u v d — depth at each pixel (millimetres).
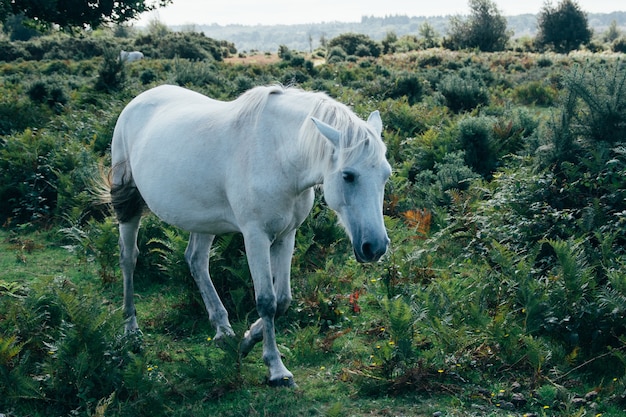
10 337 4059
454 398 3648
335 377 4043
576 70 6453
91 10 16188
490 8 57719
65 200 7652
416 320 4176
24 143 8930
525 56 41500
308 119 3533
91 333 3787
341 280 5609
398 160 9875
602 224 5301
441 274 5504
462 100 14602
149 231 6191
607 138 6141
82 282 5969
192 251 4770
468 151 8922
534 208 5629
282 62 31828
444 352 4074
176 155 4184
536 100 17250
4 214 8023
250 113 3855
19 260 6500
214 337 4586
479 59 34906
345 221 3355
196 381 3984
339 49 44219
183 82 18922
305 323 4945
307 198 3945
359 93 17703
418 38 69375
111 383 3713
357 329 4805
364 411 3621
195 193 4105
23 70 27641
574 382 3830
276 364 3973
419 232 6711
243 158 3809
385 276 5422
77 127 10992
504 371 3990
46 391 3732
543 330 4406
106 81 17250
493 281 4758
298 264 5828
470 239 6301
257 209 3762
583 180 5770
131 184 4891
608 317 4129
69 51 41031
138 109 4875
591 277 4375
